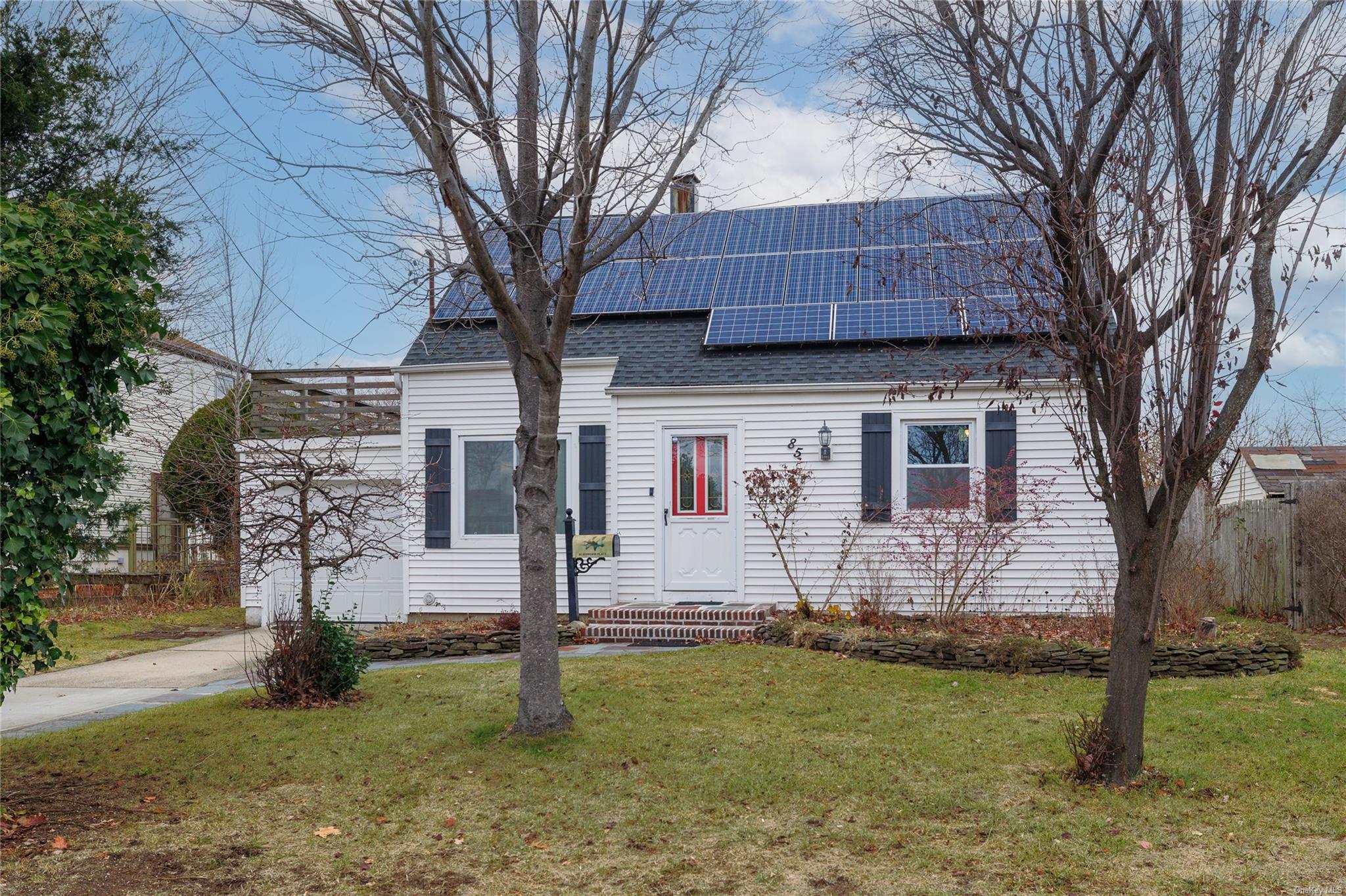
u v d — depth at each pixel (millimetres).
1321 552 15188
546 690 8641
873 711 9570
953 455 15008
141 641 16562
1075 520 14430
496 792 7375
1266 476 20391
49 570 7070
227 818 6930
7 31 19172
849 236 17984
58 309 6578
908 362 14305
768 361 15859
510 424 16562
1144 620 7227
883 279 8727
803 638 12805
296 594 18250
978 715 9367
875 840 6383
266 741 8734
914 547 14695
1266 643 11438
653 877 5926
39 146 19906
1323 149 6500
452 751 8312
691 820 6812
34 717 10367
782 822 6742
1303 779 7289
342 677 10367
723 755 8125
